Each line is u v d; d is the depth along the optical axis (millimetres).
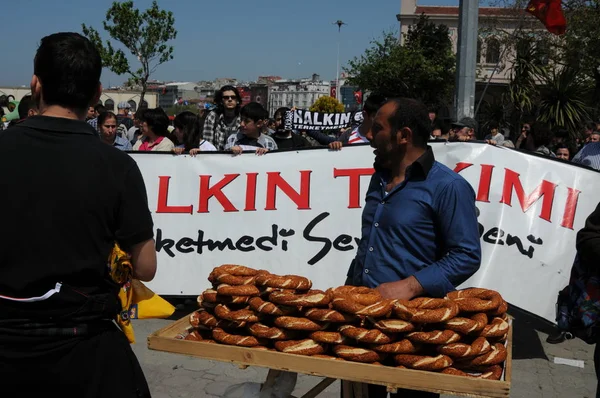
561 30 10766
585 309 3020
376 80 27828
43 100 2189
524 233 5309
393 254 2764
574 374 5051
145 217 2199
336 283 5730
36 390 2078
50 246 2035
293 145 8305
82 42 2188
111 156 2162
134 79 27938
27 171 2064
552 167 5434
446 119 8727
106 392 2121
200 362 5160
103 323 2166
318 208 5844
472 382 2307
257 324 2711
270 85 134500
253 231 5953
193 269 6027
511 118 21688
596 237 2957
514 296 5211
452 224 2666
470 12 8211
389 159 2818
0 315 2049
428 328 2574
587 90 18141
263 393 3021
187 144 6734
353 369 2443
